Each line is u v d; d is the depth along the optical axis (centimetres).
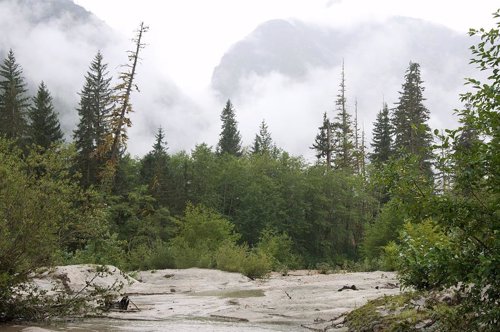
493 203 437
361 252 3625
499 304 444
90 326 786
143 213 4153
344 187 5166
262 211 4869
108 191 3584
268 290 1439
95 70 5072
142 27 3750
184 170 5603
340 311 957
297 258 4222
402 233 549
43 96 5181
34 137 4728
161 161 5291
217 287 1680
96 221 948
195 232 2964
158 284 1738
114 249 2088
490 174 443
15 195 799
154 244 3009
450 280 449
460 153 454
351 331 758
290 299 1184
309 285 1487
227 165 5441
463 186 452
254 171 5406
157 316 959
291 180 5109
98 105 4894
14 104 5278
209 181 5444
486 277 421
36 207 807
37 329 705
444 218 455
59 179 866
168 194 5000
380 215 3434
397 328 649
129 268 2223
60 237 908
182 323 862
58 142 879
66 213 881
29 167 852
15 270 812
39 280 1183
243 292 1441
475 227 450
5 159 828
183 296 1373
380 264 2567
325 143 6184
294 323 881
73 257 1850
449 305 648
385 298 828
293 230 4897
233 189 5334
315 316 931
